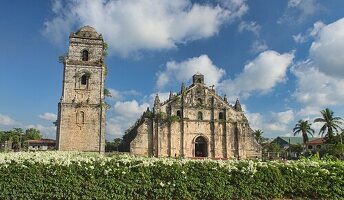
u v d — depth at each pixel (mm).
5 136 111000
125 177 15359
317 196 16562
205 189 15688
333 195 16516
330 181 16703
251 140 77375
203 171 16016
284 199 16219
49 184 14836
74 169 15258
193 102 77188
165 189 15398
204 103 77750
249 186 16047
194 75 79188
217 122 76688
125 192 15195
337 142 84250
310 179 16625
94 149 59875
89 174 15188
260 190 16109
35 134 145250
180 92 77688
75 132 60219
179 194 15469
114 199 14984
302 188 16422
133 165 15852
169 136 73812
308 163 17641
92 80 63344
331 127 93375
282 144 144875
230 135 76875
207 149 75250
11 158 16062
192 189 15656
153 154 71875
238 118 78188
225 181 16000
